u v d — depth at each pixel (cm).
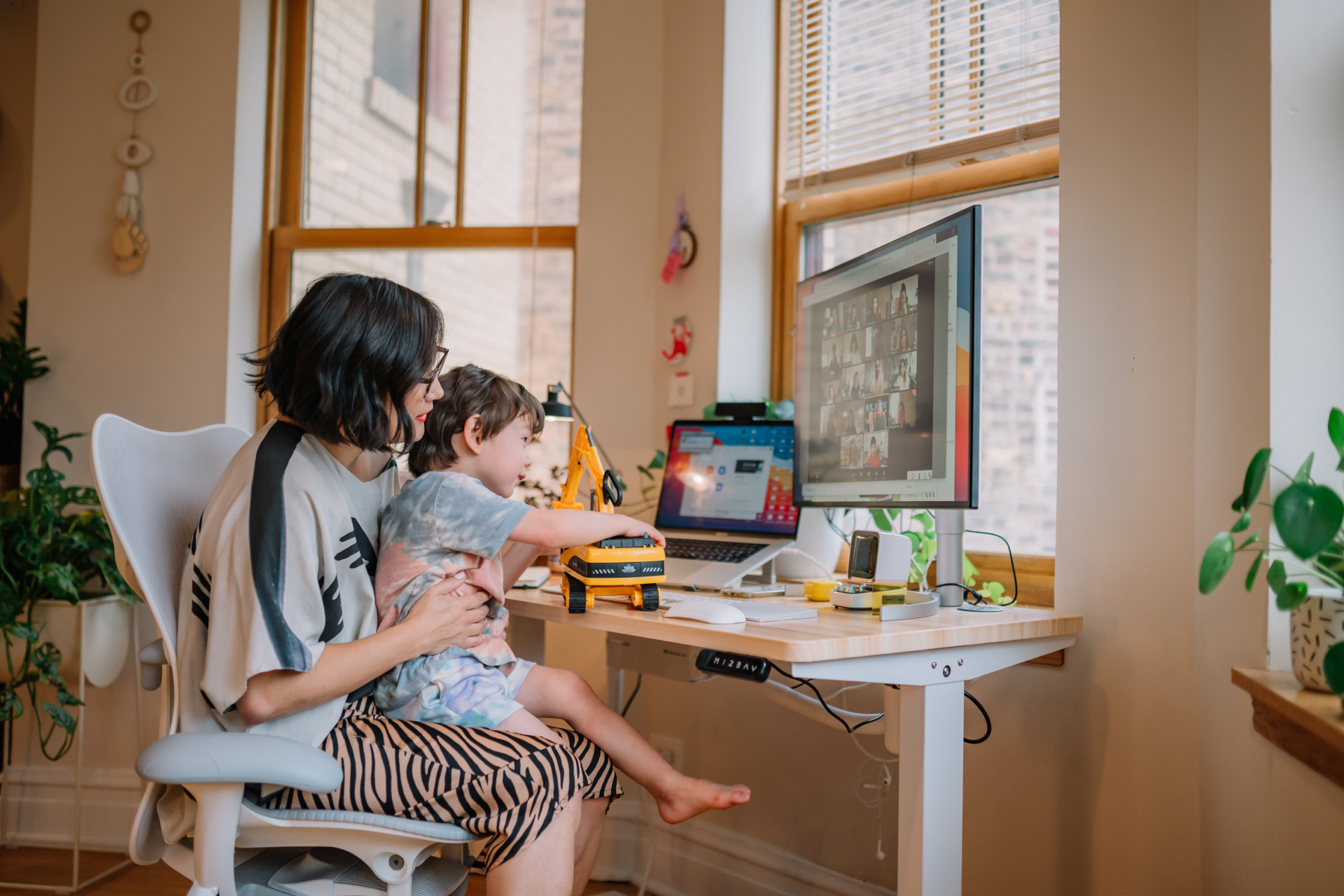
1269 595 117
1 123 270
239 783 96
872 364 152
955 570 147
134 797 235
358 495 124
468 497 126
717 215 222
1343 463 102
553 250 254
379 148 264
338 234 258
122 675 236
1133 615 146
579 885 131
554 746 113
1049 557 177
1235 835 122
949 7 199
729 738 212
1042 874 157
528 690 139
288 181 263
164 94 251
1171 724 141
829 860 192
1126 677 147
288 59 265
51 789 237
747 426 192
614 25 244
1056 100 178
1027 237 187
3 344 242
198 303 247
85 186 252
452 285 259
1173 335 144
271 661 100
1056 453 176
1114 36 154
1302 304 117
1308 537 88
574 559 139
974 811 167
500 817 107
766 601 150
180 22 251
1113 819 148
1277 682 107
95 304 250
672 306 231
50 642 214
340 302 113
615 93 243
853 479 156
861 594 138
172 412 246
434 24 262
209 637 104
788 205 226
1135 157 150
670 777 137
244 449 115
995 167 189
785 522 177
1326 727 87
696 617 124
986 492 189
